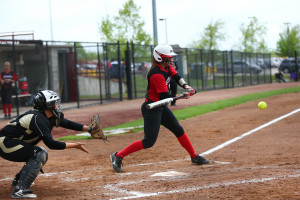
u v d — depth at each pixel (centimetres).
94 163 1748
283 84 8081
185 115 3250
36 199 1148
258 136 2228
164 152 1933
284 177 1261
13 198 1162
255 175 1314
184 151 1933
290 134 2223
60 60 5884
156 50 1471
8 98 3778
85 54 5903
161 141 2241
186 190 1163
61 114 1255
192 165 1602
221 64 7794
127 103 4884
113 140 2348
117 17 7450
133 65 5478
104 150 2069
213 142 2136
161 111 1506
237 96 5150
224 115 3212
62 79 5891
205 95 5691
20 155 1186
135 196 1130
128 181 1341
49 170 1614
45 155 1220
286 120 2728
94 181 1370
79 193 1203
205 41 10094
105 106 4628
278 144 1973
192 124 2825
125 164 1695
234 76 8250
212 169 1484
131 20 7400
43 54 5572
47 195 1197
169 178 1354
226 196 1073
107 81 5847
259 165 1524
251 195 1070
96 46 4784
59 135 2680
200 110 3559
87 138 2448
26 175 1171
